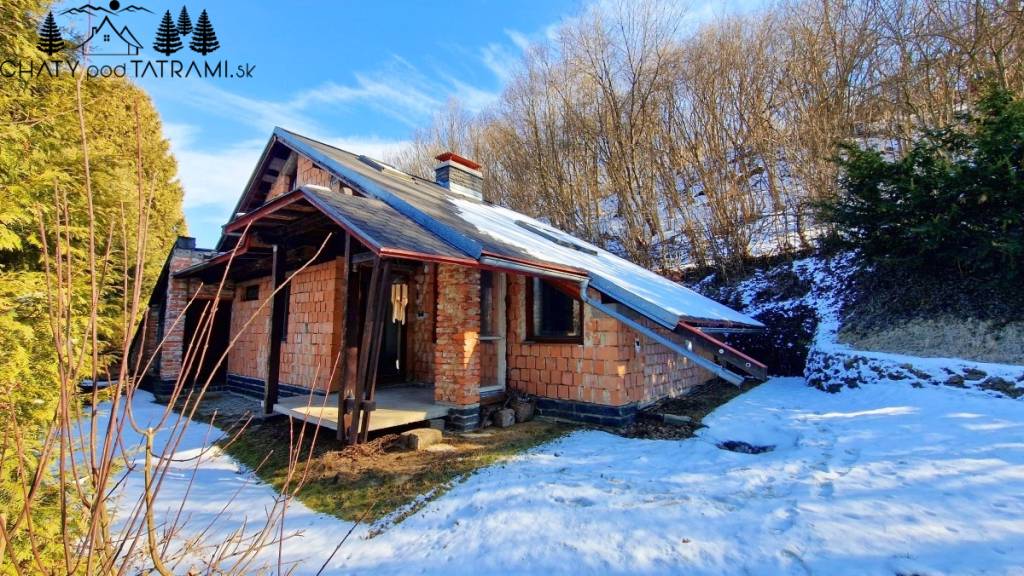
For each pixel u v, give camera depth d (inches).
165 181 711.7
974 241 376.8
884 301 446.0
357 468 217.0
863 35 641.6
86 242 210.8
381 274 228.2
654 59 836.6
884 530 141.3
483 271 333.1
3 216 175.3
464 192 534.0
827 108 665.6
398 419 254.8
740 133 756.6
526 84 1003.3
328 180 404.8
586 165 918.4
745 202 732.7
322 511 185.2
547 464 220.2
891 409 297.0
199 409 387.9
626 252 825.5
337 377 328.8
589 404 299.7
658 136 837.8
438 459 227.3
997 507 150.6
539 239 392.2
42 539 131.0
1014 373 296.2
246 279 472.7
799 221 649.0
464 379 279.3
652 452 238.2
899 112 618.2
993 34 520.4
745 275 655.8
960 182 367.6
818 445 235.9
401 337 385.1
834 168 620.1
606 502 173.9
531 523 161.8
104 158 237.0
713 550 137.9
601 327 298.7
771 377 495.2
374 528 170.6
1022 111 348.2
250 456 253.4
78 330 183.8
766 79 749.3
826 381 401.4
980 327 359.9
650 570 131.1
